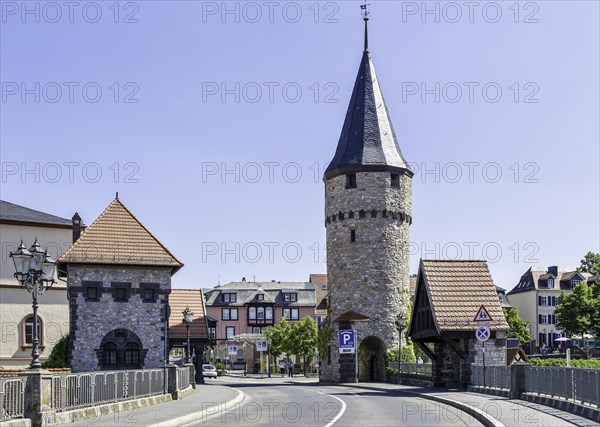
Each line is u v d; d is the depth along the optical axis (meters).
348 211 56.72
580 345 80.81
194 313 57.56
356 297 55.94
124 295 42.56
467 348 37.41
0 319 46.44
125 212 45.06
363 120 58.00
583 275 118.50
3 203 49.88
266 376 88.44
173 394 29.66
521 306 120.06
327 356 57.56
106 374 22.91
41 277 22.16
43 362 46.84
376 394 36.41
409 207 58.47
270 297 117.69
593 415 18.83
